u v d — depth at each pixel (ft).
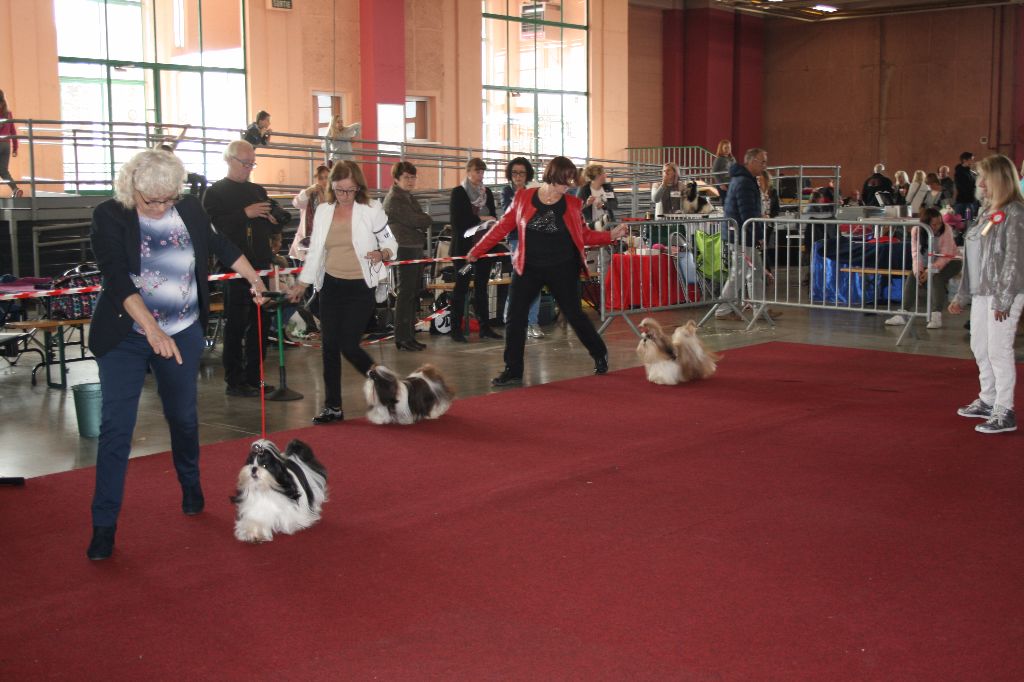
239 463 20.02
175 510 17.03
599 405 25.11
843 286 47.26
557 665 11.29
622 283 37.11
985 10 99.40
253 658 11.57
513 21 85.56
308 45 68.49
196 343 15.85
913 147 104.63
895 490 17.85
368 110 70.49
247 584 13.79
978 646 11.68
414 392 23.11
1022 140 99.09
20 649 11.87
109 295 14.79
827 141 109.09
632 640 11.91
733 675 11.02
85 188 60.13
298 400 26.23
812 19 107.04
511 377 27.94
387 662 11.41
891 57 104.83
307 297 36.50
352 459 20.17
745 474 18.90
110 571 14.32
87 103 60.70
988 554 14.69
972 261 22.30
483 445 21.24
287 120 67.97
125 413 14.92
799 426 22.70
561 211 27.43
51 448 21.61
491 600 13.15
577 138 91.91
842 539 15.35
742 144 109.60
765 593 13.29
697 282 41.81
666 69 105.40
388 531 15.88
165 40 63.26
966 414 23.31
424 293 41.19
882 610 12.72
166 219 15.14
